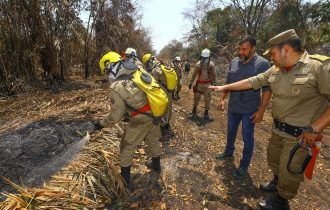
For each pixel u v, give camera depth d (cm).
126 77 341
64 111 588
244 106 404
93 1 1337
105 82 1083
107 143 442
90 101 670
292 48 290
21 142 448
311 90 288
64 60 1215
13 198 305
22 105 731
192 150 500
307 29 1725
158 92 344
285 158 311
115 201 346
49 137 457
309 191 418
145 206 345
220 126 677
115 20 1548
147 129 358
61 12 1086
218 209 354
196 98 730
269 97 367
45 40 1066
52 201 318
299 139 288
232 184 408
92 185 348
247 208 361
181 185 390
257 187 407
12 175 370
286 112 308
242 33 2039
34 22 1016
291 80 296
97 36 1505
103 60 355
